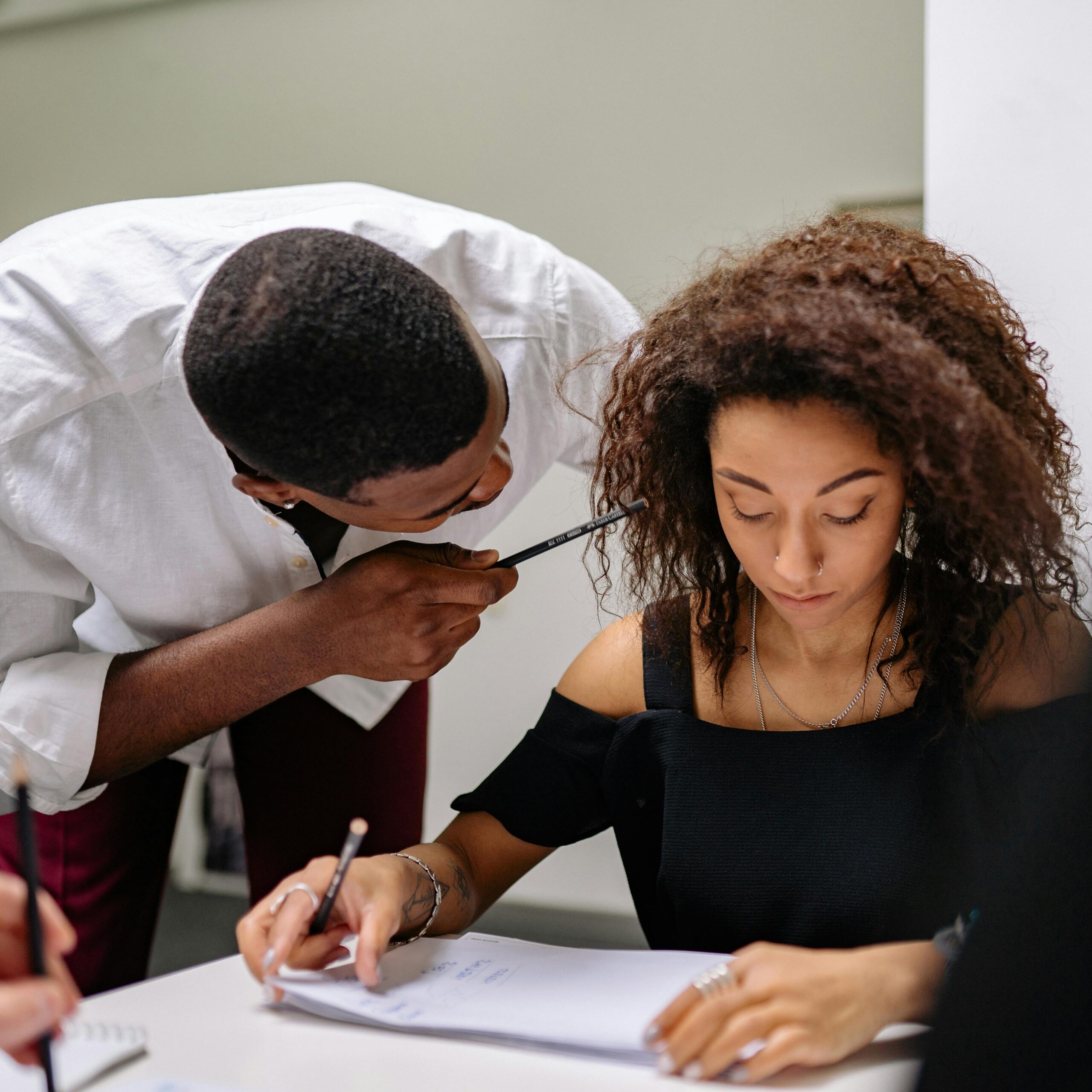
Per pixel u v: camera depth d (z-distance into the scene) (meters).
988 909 0.54
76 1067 0.62
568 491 2.25
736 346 0.76
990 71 1.12
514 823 0.98
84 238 0.98
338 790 1.29
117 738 0.97
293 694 1.27
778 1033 0.59
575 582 2.26
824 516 0.77
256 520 1.04
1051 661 0.85
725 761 0.89
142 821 1.23
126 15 2.63
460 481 0.78
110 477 1.00
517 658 2.32
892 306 0.79
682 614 0.97
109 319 0.95
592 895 2.29
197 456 1.01
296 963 0.77
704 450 0.90
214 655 0.96
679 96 2.27
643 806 0.94
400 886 0.82
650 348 0.91
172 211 1.04
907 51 2.12
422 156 2.46
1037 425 0.86
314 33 2.51
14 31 2.71
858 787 0.84
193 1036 0.67
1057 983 0.50
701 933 0.86
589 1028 0.64
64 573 1.03
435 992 0.72
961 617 0.85
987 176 1.12
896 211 2.13
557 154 2.36
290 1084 0.60
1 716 0.95
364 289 0.72
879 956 0.65
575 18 2.33
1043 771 0.59
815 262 0.83
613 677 0.99
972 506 0.77
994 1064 0.51
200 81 2.59
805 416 0.74
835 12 2.16
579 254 2.37
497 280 1.13
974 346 0.81
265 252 0.75
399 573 0.92
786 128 2.20
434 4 2.43
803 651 0.91
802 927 0.83
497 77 2.39
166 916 2.49
